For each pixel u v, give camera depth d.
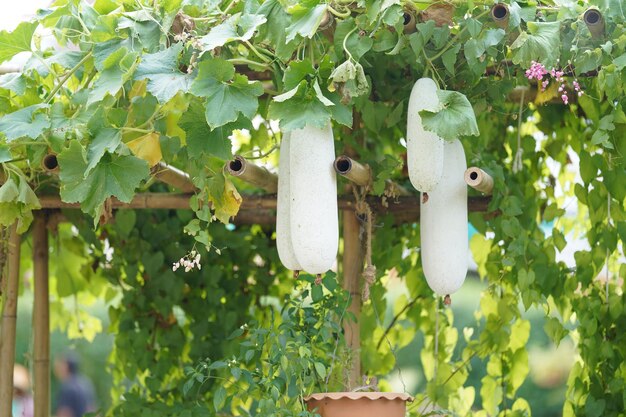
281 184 3.79
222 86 3.45
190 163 3.78
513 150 4.91
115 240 5.34
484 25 3.65
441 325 5.05
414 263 5.20
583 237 5.15
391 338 5.14
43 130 3.62
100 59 3.63
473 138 4.71
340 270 5.29
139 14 3.67
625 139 4.09
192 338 5.42
